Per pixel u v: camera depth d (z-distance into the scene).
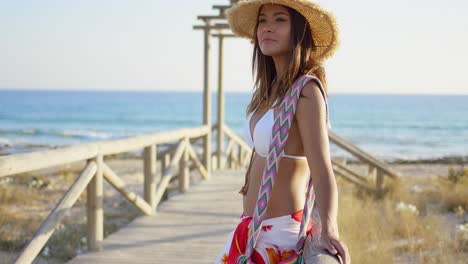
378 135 44.56
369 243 5.21
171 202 6.15
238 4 1.66
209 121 8.30
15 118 59.56
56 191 9.43
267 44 1.50
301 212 1.45
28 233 5.73
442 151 34.47
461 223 6.75
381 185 8.62
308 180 1.49
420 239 5.51
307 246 1.33
